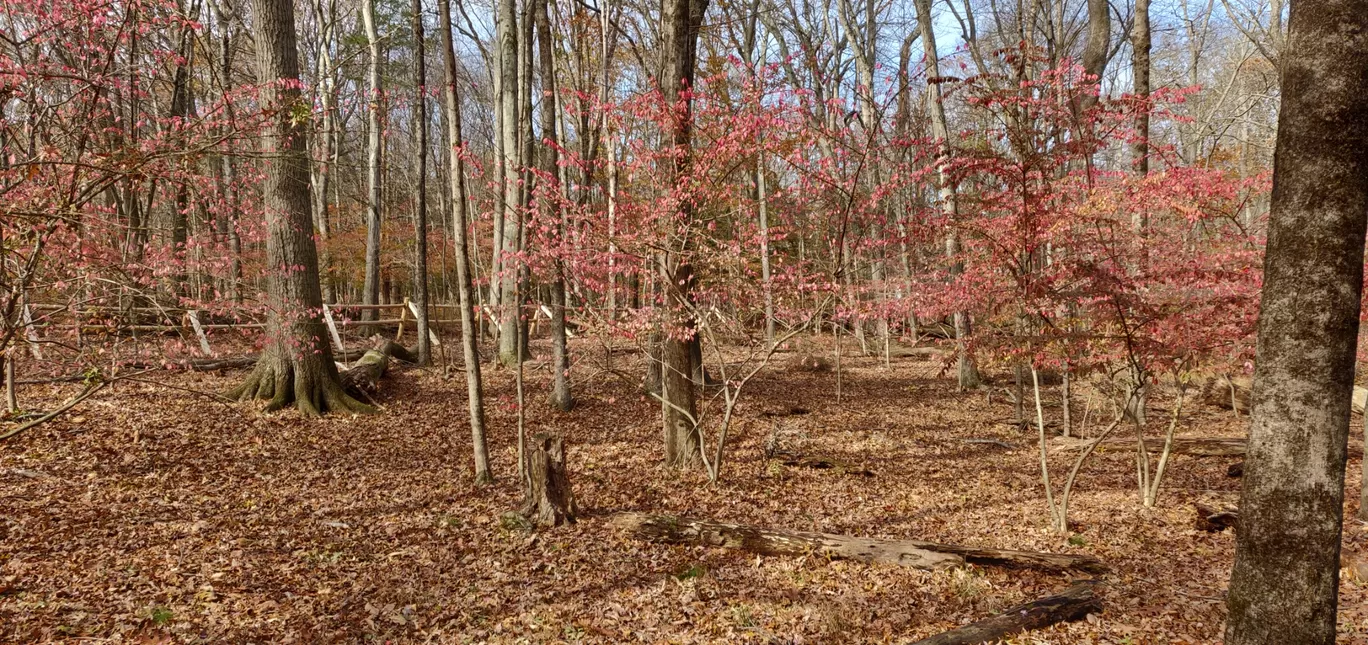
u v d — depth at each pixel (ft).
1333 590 8.71
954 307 33.47
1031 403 44.78
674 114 25.05
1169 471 28.27
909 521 22.52
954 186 22.21
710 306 29.19
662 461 29.84
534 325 62.28
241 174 36.17
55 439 26.07
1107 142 25.93
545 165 40.88
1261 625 8.98
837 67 67.05
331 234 79.82
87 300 15.93
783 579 17.74
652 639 14.70
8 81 13.35
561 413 38.24
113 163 12.57
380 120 63.05
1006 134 22.75
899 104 45.55
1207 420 37.60
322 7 67.62
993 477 28.04
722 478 27.48
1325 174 8.44
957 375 54.70
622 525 20.95
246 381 35.40
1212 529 20.54
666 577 17.89
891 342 67.26
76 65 15.84
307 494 23.77
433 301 85.35
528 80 38.91
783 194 29.14
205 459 26.61
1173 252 23.39
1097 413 38.63
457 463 28.86
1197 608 15.03
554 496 21.58
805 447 32.78
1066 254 21.17
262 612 15.30
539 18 41.63
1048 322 20.89
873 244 34.35
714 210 27.17
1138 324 19.75
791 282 28.68
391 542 20.01
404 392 40.88
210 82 38.24
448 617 15.65
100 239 18.89
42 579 15.84
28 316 14.33
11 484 21.74
